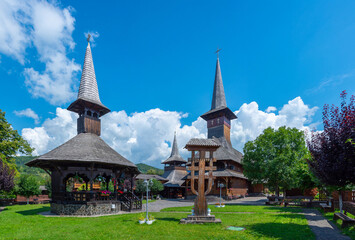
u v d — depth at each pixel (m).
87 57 27.98
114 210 21.02
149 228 12.27
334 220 13.33
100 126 26.41
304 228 11.43
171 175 60.16
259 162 27.91
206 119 56.88
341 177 10.61
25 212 21.62
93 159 19.67
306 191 30.94
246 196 46.22
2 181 23.48
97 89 27.86
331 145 10.50
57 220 15.85
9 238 10.66
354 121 9.70
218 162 43.06
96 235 11.03
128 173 26.84
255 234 10.37
